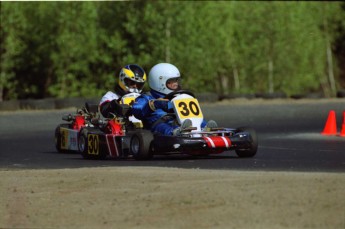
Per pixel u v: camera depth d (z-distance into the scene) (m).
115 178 37.22
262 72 146.00
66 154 56.69
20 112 100.12
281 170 42.75
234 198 31.19
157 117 50.91
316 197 31.00
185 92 51.09
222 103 115.81
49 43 124.44
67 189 35.62
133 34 128.75
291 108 104.81
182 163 46.59
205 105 111.69
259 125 81.56
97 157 52.34
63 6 122.44
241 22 145.12
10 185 37.56
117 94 56.19
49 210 32.06
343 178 35.03
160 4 128.00
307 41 151.75
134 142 48.78
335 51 177.38
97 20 130.00
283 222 28.03
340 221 28.08
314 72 156.00
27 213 31.88
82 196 33.88
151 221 29.27
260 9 146.25
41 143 65.81
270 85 145.62
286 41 147.25
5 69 120.62
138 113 51.50
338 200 30.55
